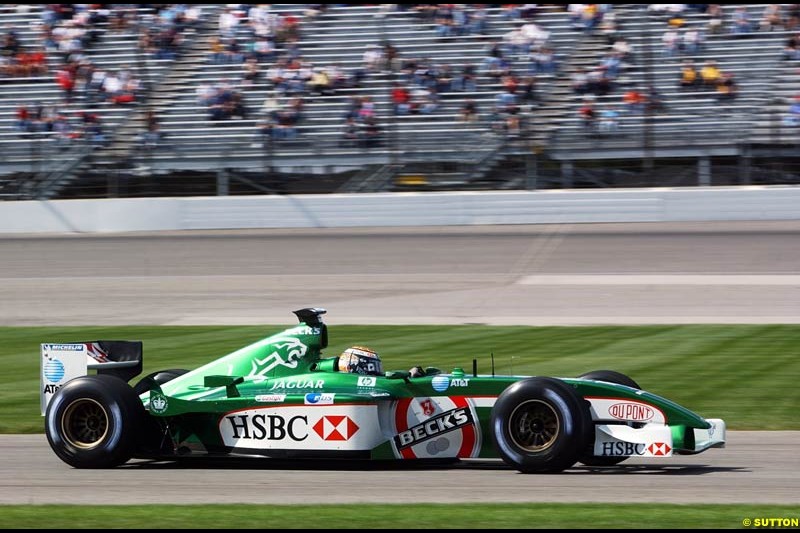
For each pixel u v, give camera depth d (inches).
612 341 2133.4
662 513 834.8
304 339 1135.0
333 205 3959.2
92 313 2709.2
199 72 4603.8
